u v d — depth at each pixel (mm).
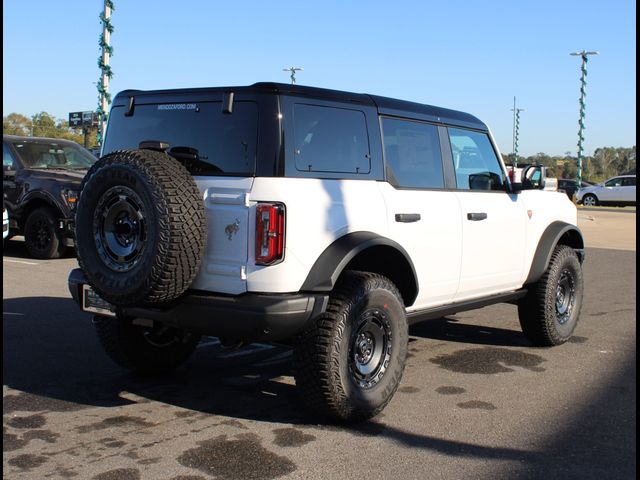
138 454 4031
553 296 6594
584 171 81750
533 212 6488
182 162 4590
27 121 75562
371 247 4672
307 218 4281
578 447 4270
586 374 5887
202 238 4184
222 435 4355
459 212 5543
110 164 4246
